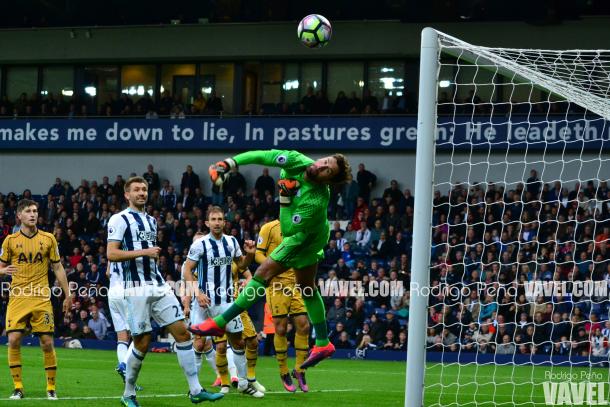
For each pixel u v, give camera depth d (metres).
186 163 40.75
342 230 34.91
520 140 34.00
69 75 44.94
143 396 14.33
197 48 42.97
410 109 38.44
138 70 44.41
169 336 30.16
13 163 42.81
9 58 44.81
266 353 29.34
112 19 43.97
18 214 13.79
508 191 32.53
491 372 22.78
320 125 38.44
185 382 17.45
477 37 39.41
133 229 12.12
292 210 10.56
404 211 34.25
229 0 42.25
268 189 36.47
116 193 38.22
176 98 42.25
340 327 29.27
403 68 41.16
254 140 39.31
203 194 39.84
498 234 30.06
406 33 40.53
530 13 38.03
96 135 41.22
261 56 42.25
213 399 11.98
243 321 14.84
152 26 43.41
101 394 14.73
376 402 14.33
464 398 15.41
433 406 13.81
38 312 13.59
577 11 37.72
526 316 26.45
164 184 38.06
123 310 15.26
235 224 34.84
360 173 36.31
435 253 29.62
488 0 38.28
